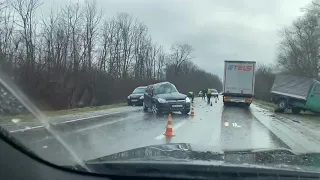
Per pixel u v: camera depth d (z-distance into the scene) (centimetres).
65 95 2884
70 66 3466
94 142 802
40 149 482
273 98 2716
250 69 2986
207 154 395
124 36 5400
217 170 311
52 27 3388
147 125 1238
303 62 5762
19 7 2980
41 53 3111
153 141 862
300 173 309
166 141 870
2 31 2595
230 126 1330
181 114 1825
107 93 3825
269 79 6350
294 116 2322
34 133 817
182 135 1005
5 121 941
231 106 3106
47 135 809
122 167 323
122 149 709
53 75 2906
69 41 3588
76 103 3152
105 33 4762
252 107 3231
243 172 308
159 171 318
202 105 3206
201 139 938
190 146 492
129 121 1377
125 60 5366
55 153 470
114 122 1323
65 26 3625
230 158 369
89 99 3531
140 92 2756
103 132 1012
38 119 1164
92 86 3647
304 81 2562
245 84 2991
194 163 326
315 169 330
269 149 502
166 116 1655
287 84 2630
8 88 951
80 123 1251
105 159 356
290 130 1341
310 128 1516
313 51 5566
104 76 3938
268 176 307
